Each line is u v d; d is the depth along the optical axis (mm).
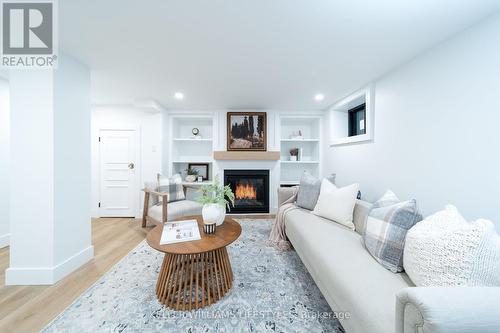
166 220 2686
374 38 1577
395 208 1272
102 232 2928
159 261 2082
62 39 1593
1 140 2465
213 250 1404
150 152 3615
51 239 1706
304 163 4312
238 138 3820
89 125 2092
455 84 1524
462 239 855
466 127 1456
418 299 628
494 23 1287
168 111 3799
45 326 1269
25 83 1679
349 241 1551
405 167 1995
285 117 3945
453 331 568
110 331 1229
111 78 2367
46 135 1694
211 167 4152
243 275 1825
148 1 1202
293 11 1285
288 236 2299
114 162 3686
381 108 2328
